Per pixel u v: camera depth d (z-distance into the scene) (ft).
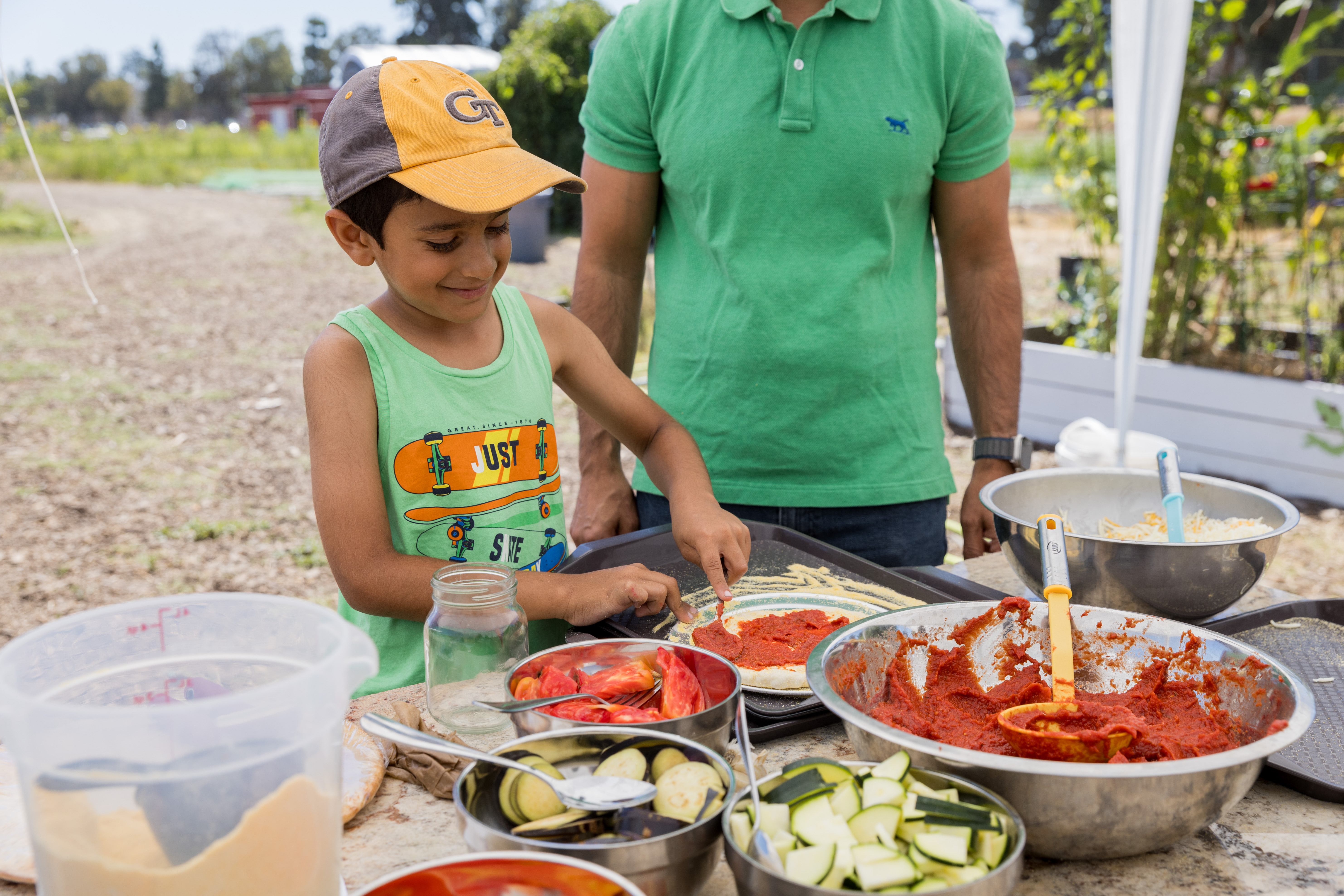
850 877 2.42
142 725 2.18
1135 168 12.39
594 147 6.95
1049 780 2.75
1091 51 18.16
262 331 30.22
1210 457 16.87
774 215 6.38
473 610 3.77
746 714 3.87
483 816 2.77
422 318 5.13
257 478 18.90
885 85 6.27
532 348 5.58
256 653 2.69
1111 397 17.69
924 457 6.79
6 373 25.35
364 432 4.87
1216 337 18.70
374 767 3.52
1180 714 3.73
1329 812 3.35
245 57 267.18
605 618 4.71
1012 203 53.42
